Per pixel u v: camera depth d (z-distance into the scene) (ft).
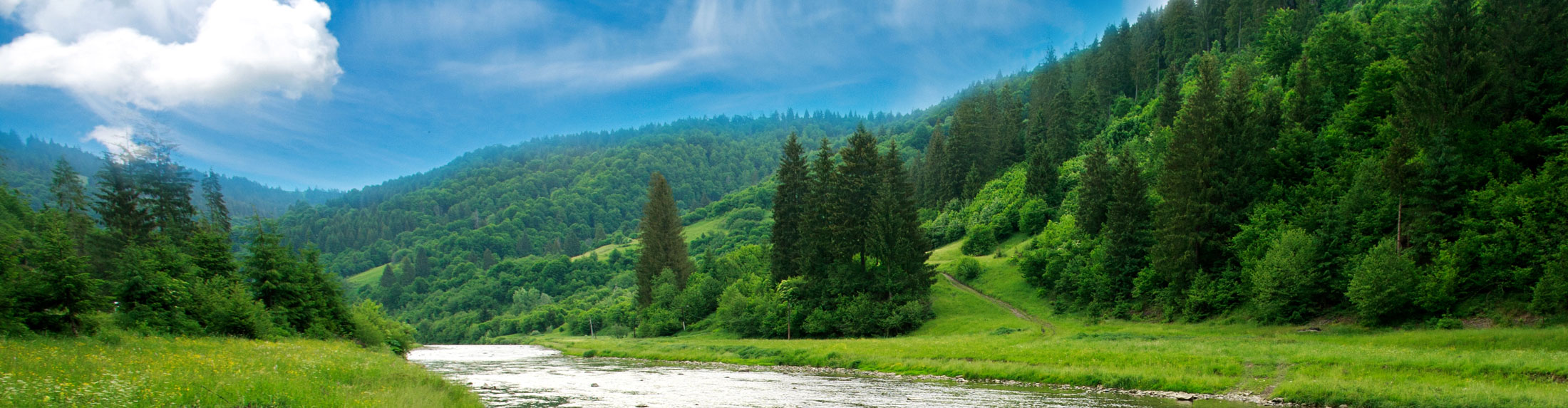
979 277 322.75
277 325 170.91
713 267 449.06
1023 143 533.55
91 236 220.02
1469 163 173.47
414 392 84.07
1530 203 151.53
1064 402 108.78
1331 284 179.83
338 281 211.00
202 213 285.02
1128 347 158.92
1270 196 222.48
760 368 183.11
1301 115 247.50
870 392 122.21
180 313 145.79
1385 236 176.96
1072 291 265.34
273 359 101.30
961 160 520.01
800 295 289.74
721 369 181.06
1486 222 159.02
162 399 59.41
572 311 562.66
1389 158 173.68
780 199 333.42
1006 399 111.55
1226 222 219.61
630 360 230.07
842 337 270.67
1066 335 206.69
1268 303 185.16
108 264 212.23
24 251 117.29
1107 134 472.85
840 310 270.26
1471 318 149.18
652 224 407.85
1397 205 177.17
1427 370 109.40
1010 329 229.66
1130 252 249.96
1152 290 234.99
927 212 513.45
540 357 251.80
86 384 61.26
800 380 147.43
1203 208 220.23
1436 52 183.21
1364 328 162.61
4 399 52.39
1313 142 228.43
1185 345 155.74
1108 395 116.26
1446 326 148.66
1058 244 291.58
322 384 81.76
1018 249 345.92
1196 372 127.13
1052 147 475.72
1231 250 213.25
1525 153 171.42
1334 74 271.49
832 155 335.88
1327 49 276.62
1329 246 186.91
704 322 350.02
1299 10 411.13
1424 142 177.17
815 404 106.42
